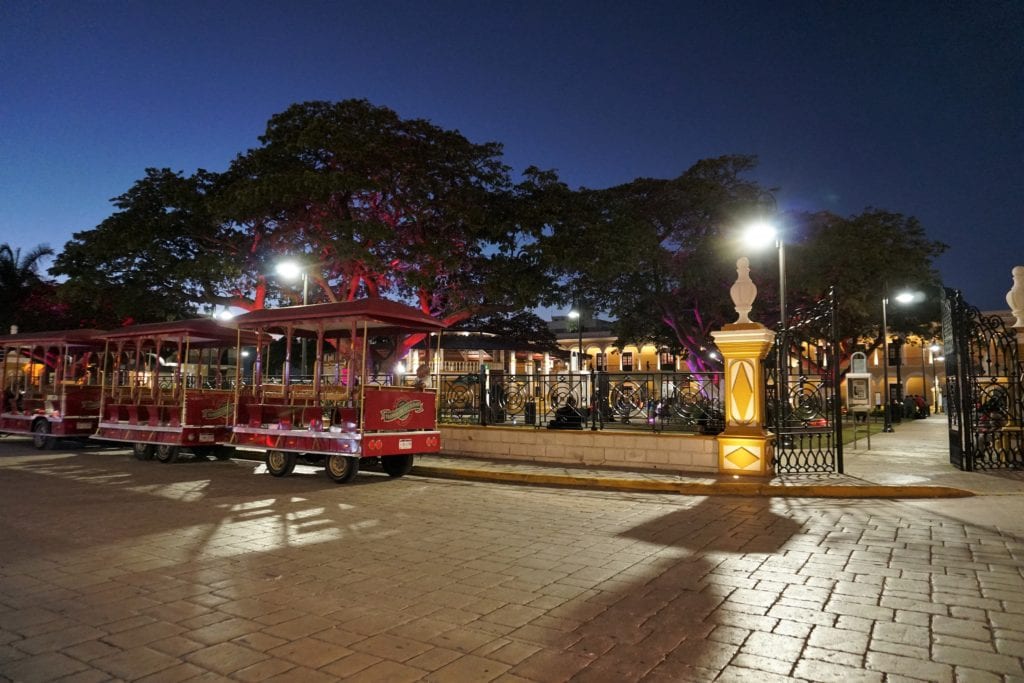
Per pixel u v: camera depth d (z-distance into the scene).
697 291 29.45
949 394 13.45
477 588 5.44
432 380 16.44
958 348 12.59
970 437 12.31
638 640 4.25
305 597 5.21
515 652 4.07
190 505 9.54
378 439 12.06
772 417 13.00
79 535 7.47
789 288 28.11
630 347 62.91
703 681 3.63
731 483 10.92
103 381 17.20
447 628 4.49
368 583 5.59
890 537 7.29
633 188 27.67
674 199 26.92
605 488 11.52
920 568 5.96
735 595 5.20
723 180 26.88
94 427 18.88
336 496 10.48
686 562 6.25
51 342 18.94
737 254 26.25
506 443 14.88
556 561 6.32
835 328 12.33
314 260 20.89
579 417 14.45
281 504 9.66
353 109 20.78
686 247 27.75
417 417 12.95
